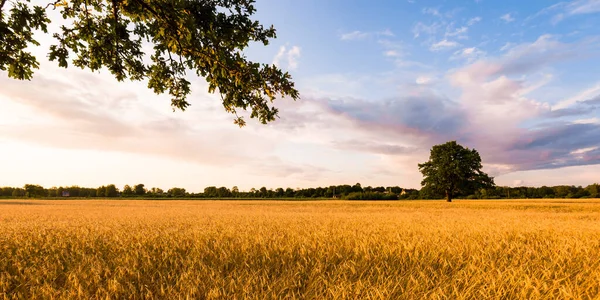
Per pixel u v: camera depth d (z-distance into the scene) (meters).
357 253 6.93
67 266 6.51
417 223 14.19
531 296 4.33
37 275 5.84
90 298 4.64
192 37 6.51
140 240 9.28
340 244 8.04
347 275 5.59
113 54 7.82
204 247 7.81
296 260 6.69
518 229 11.21
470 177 58.00
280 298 4.51
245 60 7.25
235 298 4.39
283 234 9.99
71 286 5.16
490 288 4.61
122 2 7.12
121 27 7.34
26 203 56.09
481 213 25.39
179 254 7.15
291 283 5.17
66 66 7.41
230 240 9.06
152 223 15.16
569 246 7.47
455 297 4.49
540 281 4.90
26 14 6.43
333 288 4.84
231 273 5.67
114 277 5.45
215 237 9.41
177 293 4.74
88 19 7.46
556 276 5.09
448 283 4.97
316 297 4.56
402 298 4.42
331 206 42.34
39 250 8.27
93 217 20.98
